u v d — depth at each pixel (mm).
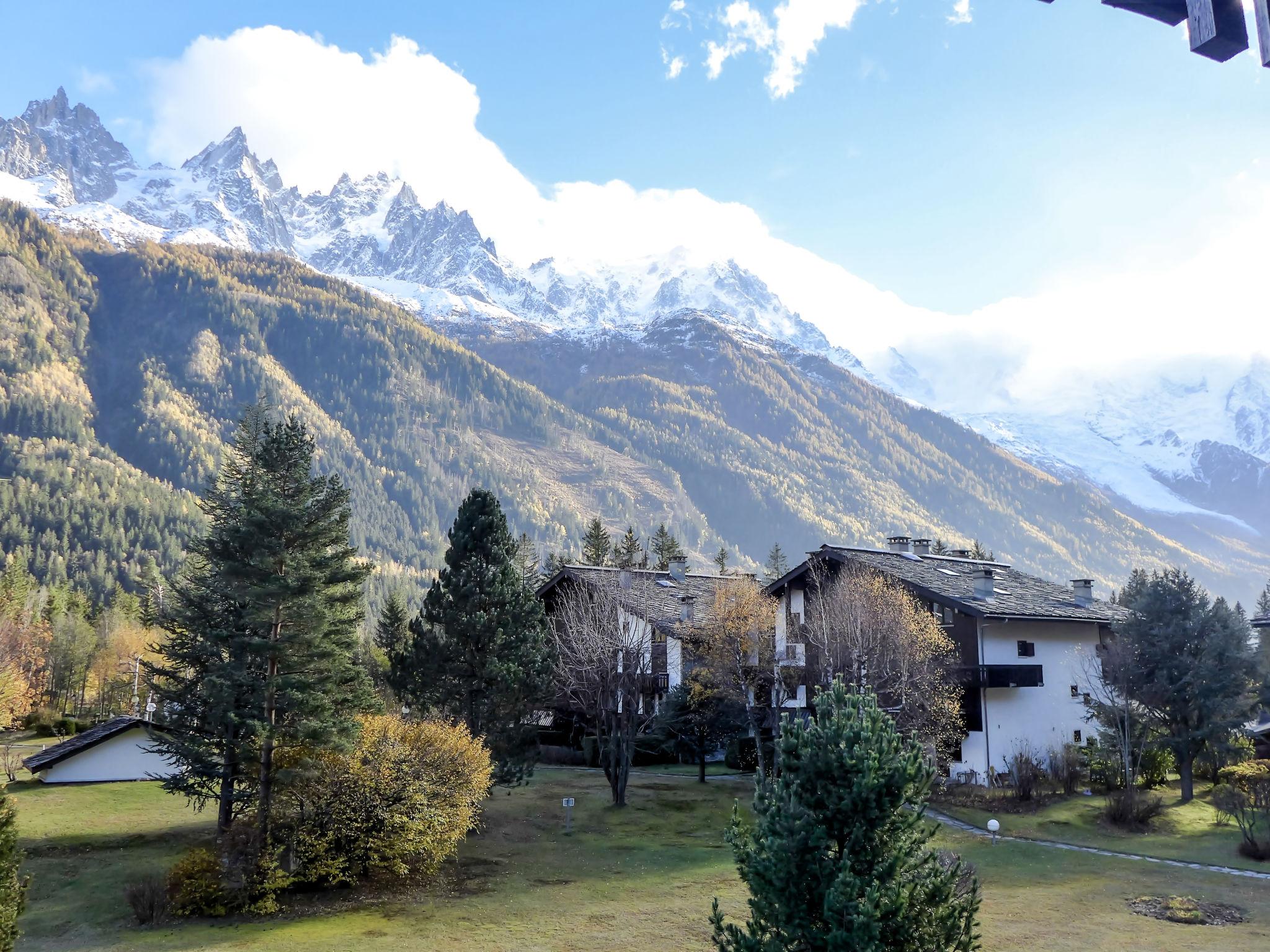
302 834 27062
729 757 49688
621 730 40375
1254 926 23484
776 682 42125
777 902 14211
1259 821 33000
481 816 35375
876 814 14086
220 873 25750
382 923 24406
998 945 21812
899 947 13672
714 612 44188
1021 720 45188
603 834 34500
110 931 24062
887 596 41875
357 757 28484
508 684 35750
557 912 25141
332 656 29078
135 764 43938
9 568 122438
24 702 75688
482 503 38938
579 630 42562
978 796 39344
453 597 37344
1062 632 48281
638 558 105438
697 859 30969
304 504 30438
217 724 28156
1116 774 41719
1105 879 28266
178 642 29500
